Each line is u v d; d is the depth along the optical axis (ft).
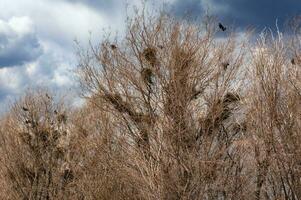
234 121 59.26
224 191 57.26
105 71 63.52
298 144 56.24
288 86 57.06
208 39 60.54
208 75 59.98
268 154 57.11
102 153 66.59
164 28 61.41
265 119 57.21
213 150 58.29
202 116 59.31
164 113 59.62
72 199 72.90
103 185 65.67
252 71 58.34
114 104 63.00
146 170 58.44
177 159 57.77
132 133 61.72
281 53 57.52
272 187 56.85
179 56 59.88
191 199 56.85
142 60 61.57
